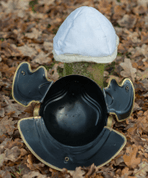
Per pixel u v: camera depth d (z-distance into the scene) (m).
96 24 1.41
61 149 1.42
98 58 1.42
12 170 1.43
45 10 2.69
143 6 2.69
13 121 1.57
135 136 1.53
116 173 1.42
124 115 1.46
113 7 2.71
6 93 1.74
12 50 1.96
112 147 1.40
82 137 1.43
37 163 1.45
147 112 1.62
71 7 2.69
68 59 1.43
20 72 1.49
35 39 2.11
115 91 1.47
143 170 1.42
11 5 2.69
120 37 2.19
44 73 1.49
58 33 1.46
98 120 1.44
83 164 1.40
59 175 1.40
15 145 1.49
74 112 1.44
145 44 2.06
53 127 1.43
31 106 1.64
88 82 1.41
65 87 1.43
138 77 1.83
